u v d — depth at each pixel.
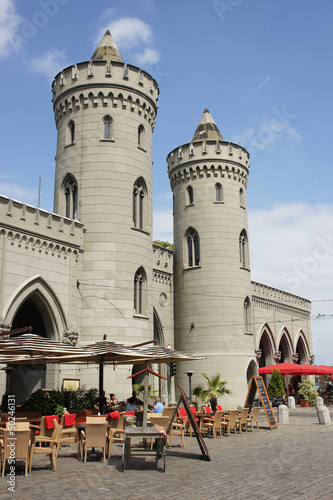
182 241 38.91
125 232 28.36
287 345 52.94
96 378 25.89
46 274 24.55
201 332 36.22
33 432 12.05
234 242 38.06
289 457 14.15
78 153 29.12
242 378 35.41
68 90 30.09
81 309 26.64
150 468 12.45
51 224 25.23
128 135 29.73
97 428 13.41
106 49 32.84
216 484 10.45
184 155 39.72
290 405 37.69
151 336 29.22
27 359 18.27
